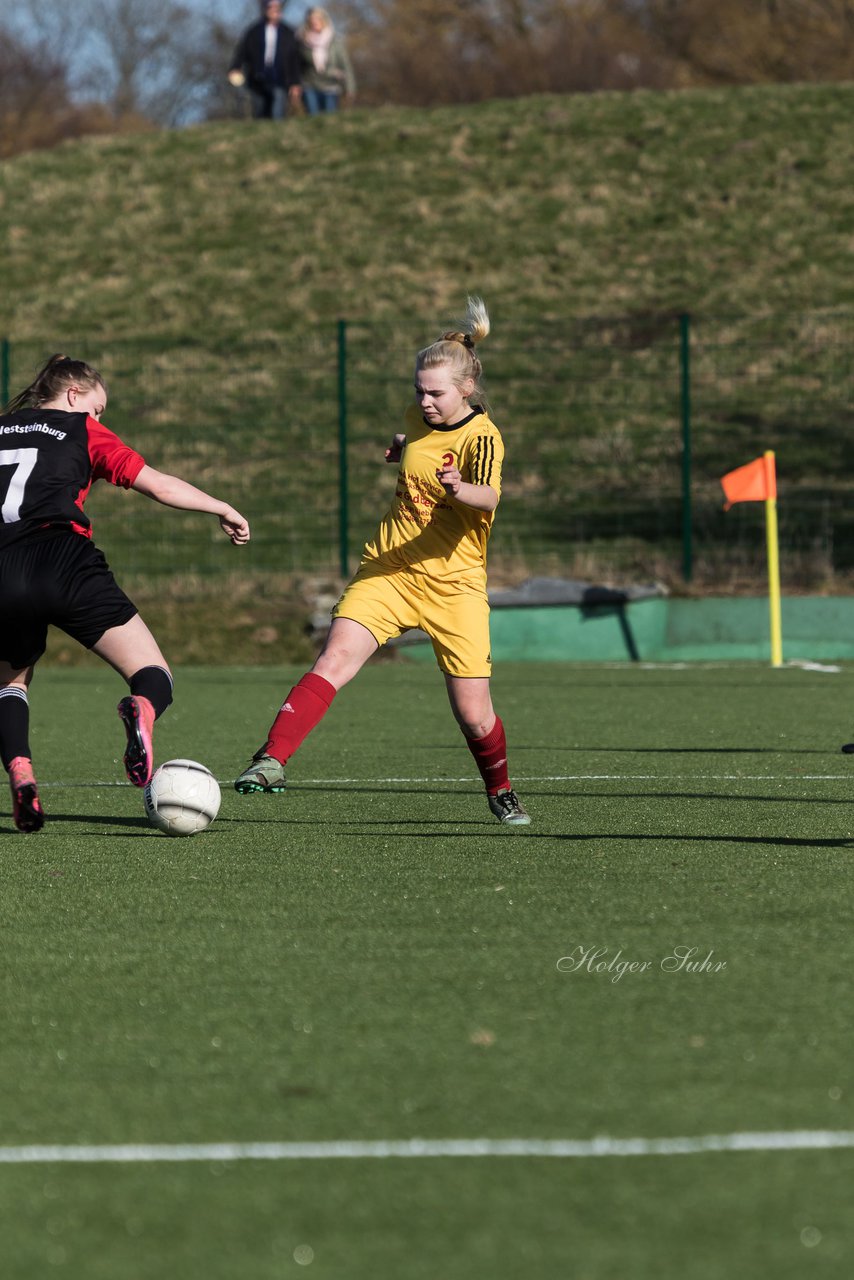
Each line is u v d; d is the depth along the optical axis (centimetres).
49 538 2089
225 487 8869
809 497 8500
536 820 2488
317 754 3431
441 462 2211
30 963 1569
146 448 9344
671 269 11394
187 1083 1205
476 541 2267
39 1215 973
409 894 1892
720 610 6625
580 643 6544
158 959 1583
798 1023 1344
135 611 2134
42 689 5169
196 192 13038
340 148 13488
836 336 10250
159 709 2083
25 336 11000
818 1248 920
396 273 11544
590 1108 1141
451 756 3394
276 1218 965
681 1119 1119
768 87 14075
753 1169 1032
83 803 2723
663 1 19550
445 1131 1101
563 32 19538
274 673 5819
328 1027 1343
